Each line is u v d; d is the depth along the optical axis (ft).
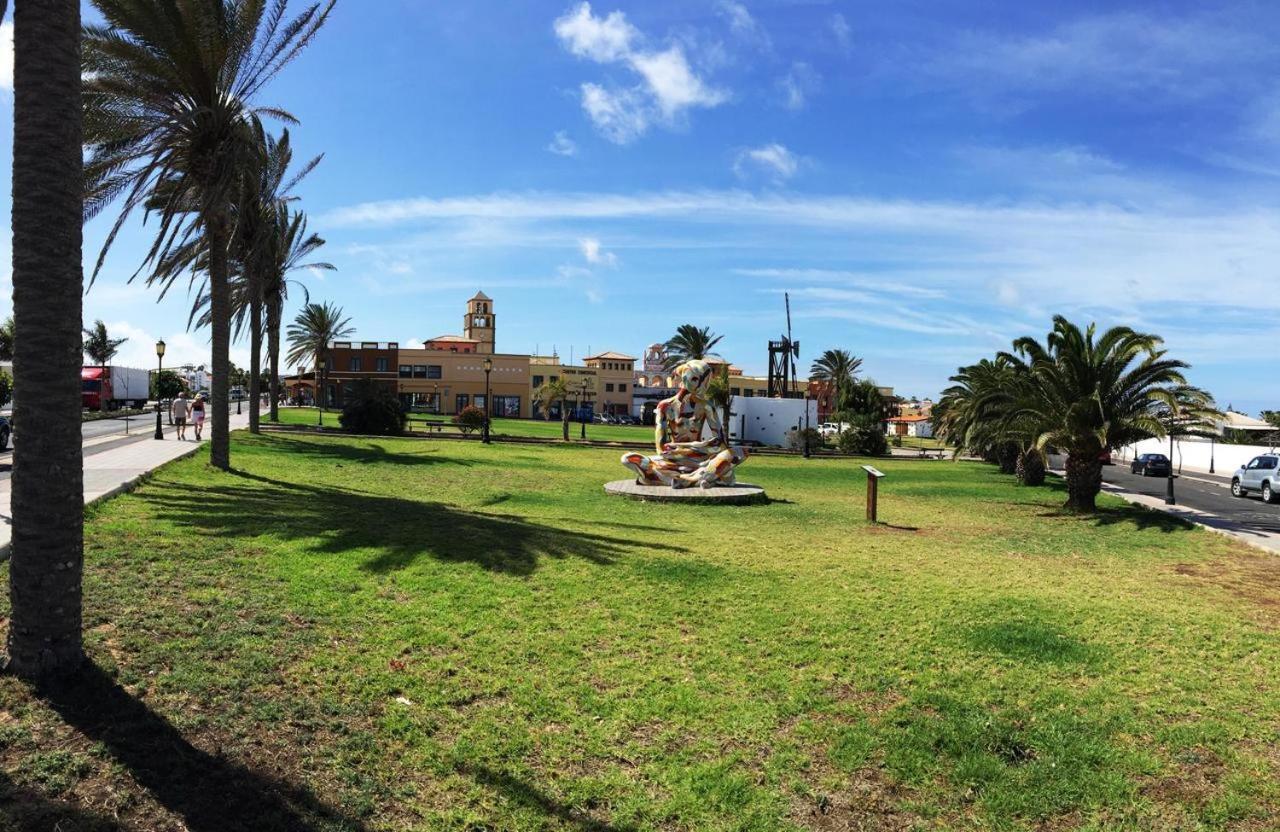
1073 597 30.63
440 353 291.58
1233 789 15.94
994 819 14.76
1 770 12.89
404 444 103.45
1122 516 60.59
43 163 15.71
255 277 86.79
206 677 17.13
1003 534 49.52
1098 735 17.94
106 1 46.91
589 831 13.88
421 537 33.55
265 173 74.08
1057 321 62.44
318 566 27.04
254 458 68.44
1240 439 183.42
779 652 22.40
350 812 13.53
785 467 110.01
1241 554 43.91
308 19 54.85
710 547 37.50
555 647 21.56
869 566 35.01
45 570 15.76
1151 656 23.32
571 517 45.39
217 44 50.52
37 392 15.74
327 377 283.79
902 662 22.00
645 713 18.10
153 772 13.56
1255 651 24.27
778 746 17.08
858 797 15.38
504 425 199.11
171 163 55.77
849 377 272.10
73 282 16.16
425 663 19.69
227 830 12.52
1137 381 61.00
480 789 14.73
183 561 25.68
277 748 15.02
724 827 14.19
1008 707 19.27
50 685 15.51
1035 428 65.26
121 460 55.21
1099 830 14.56
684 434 65.46
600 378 329.93
